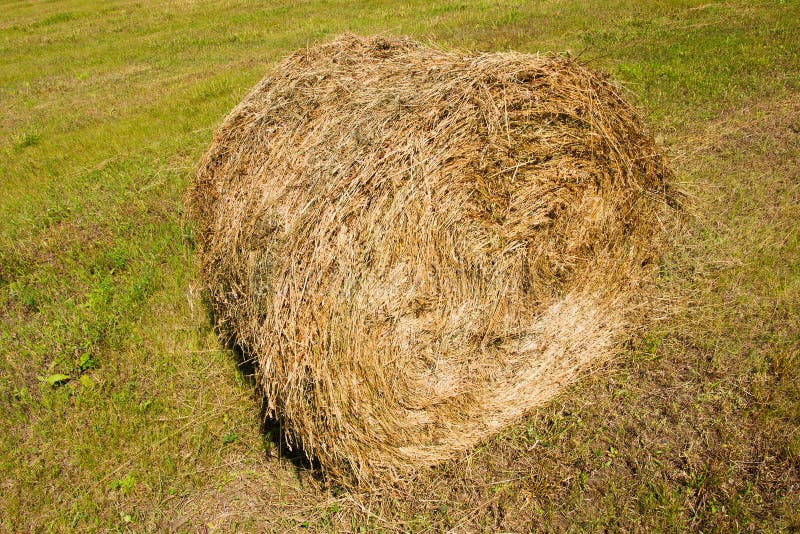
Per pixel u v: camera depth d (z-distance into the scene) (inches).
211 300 173.8
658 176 169.9
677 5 474.6
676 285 175.9
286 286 121.8
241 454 141.8
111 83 449.1
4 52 603.2
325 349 118.2
